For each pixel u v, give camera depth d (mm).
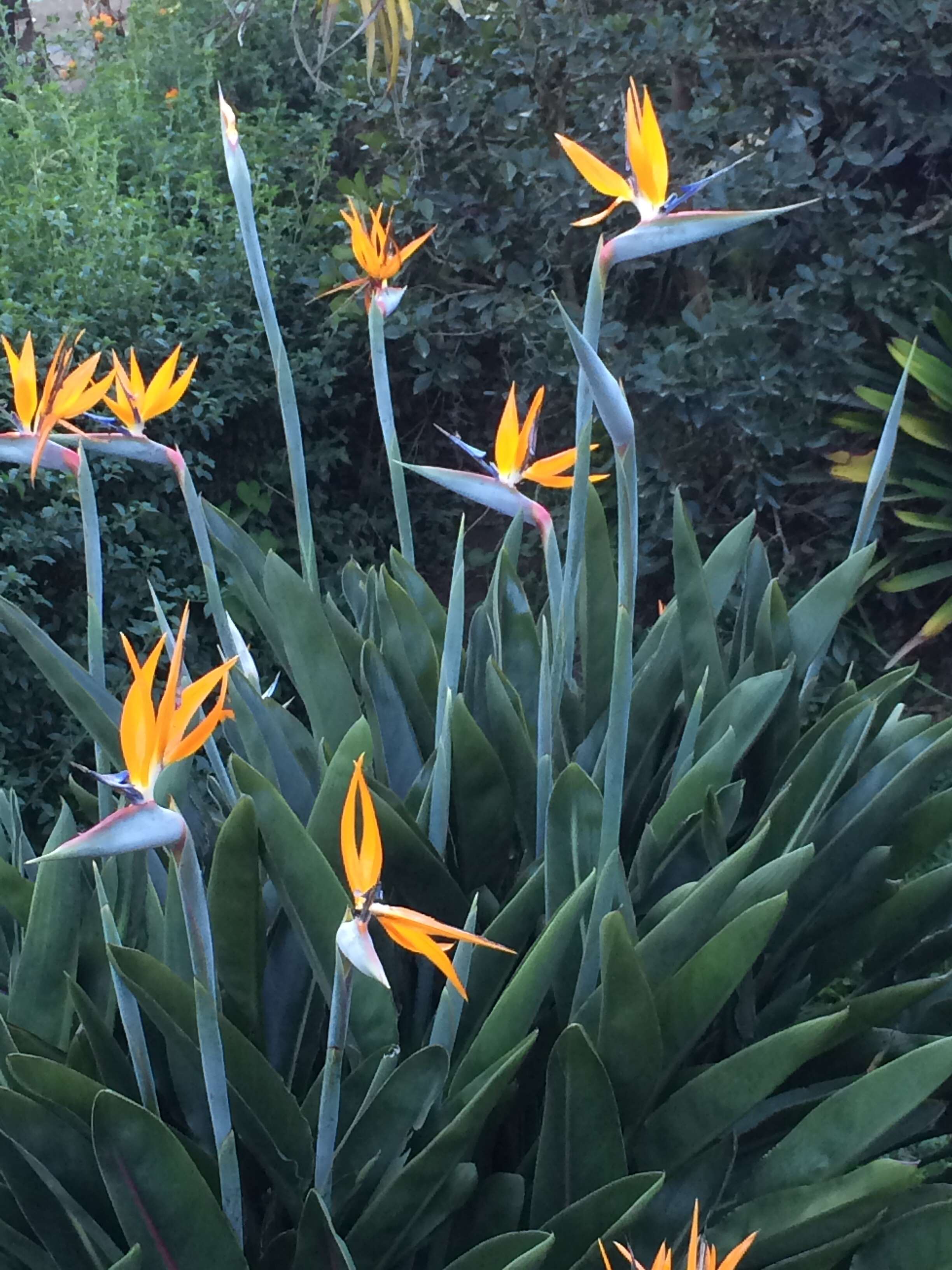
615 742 1644
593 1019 1707
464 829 1946
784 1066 1549
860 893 1956
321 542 6062
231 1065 1543
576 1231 1557
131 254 5277
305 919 1614
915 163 5145
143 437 1772
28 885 1886
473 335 5520
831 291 4715
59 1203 1598
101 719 1777
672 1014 1637
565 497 5477
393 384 6273
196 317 5348
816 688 4871
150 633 4645
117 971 1518
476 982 1790
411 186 5363
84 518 1733
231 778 2090
